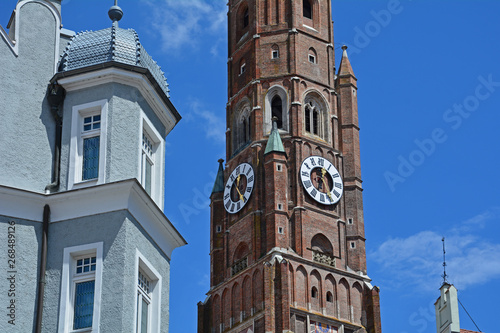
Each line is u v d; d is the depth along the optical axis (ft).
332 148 423.23
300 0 444.55
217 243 415.03
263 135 419.95
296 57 431.84
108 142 149.18
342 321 387.34
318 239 401.49
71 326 138.10
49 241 143.23
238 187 415.03
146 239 147.95
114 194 144.25
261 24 441.27
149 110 158.30
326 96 432.66
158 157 159.22
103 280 139.33
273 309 376.48
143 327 145.89
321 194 408.67
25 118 150.61
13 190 143.74
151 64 161.79
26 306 139.13
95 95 152.76
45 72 154.71
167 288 151.94
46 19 157.99
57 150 150.30
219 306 401.90
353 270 401.70
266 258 387.75
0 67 151.43
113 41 157.79
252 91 429.38
